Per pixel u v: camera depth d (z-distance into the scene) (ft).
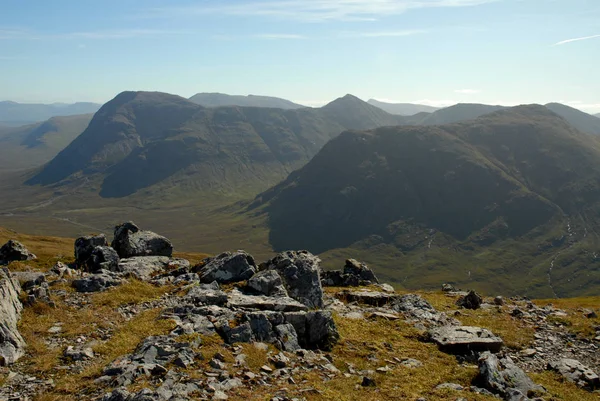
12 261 147.64
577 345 102.12
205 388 57.88
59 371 65.41
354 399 62.23
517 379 75.56
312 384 65.10
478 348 90.84
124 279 115.44
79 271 124.98
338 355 81.56
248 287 106.01
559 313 126.72
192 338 73.15
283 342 79.66
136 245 149.18
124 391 54.44
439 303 135.33
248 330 78.07
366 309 116.88
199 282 116.26
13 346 70.18
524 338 103.81
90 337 79.25
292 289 107.24
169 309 90.68
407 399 64.23
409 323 106.93
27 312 85.35
